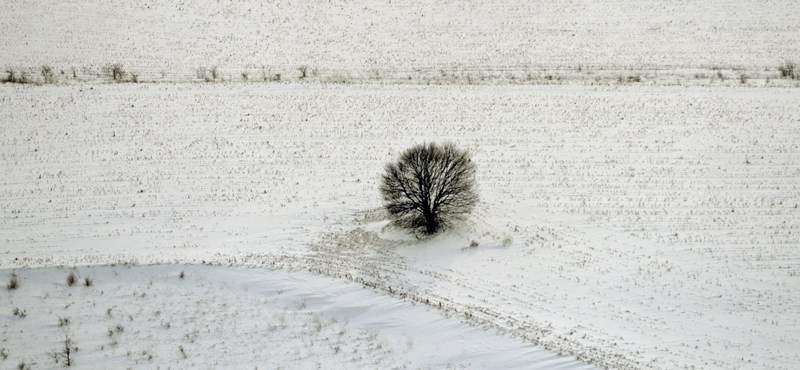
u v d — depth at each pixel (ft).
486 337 103.30
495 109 225.76
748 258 141.28
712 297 127.54
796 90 227.61
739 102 220.43
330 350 102.17
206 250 147.02
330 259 142.31
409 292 125.80
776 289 130.11
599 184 177.37
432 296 124.67
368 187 180.96
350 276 129.39
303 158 198.70
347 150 202.28
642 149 195.31
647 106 222.07
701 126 206.49
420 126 215.72
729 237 149.89
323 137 210.79
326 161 196.44
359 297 116.26
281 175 189.16
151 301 114.21
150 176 188.96
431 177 152.46
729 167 182.50
